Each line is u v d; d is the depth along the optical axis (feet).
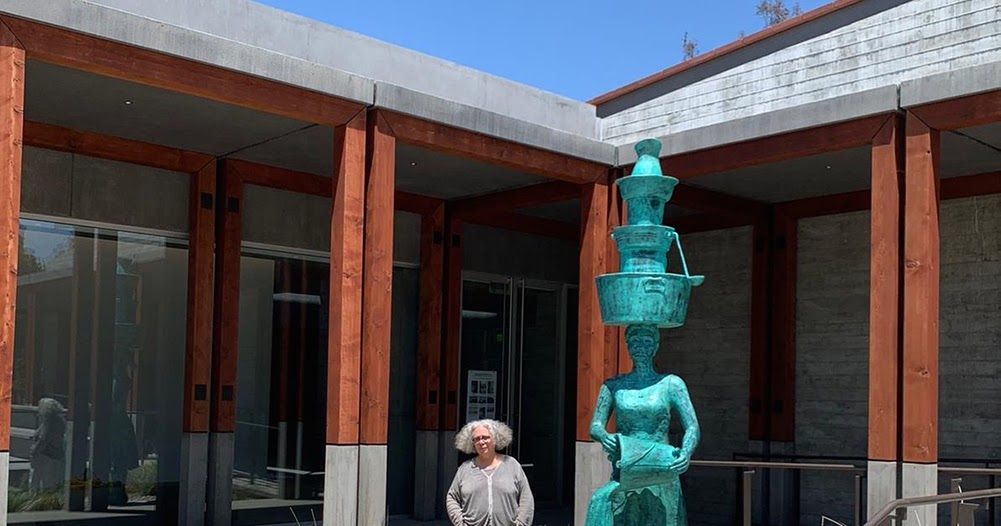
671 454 22.39
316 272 43.04
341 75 30.19
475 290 48.93
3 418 22.93
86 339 35.78
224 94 28.07
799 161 36.83
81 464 35.40
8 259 23.26
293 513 41.01
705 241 49.08
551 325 52.42
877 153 30.94
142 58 26.43
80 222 35.50
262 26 34.32
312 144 36.19
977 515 38.24
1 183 23.43
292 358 41.88
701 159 36.35
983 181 38.58
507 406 49.57
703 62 41.24
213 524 37.32
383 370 30.58
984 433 38.22
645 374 23.61
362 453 29.94
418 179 41.78
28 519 33.88
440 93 39.40
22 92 24.07
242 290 40.45
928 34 34.12
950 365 39.47
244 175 39.14
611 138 44.55
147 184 37.24
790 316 44.65
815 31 37.60
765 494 44.62
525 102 42.42
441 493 45.16
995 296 38.45
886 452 29.43
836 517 42.57
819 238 44.42
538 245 51.42
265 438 40.68
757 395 45.01
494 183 42.50
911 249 29.45
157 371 37.60
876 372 29.91
